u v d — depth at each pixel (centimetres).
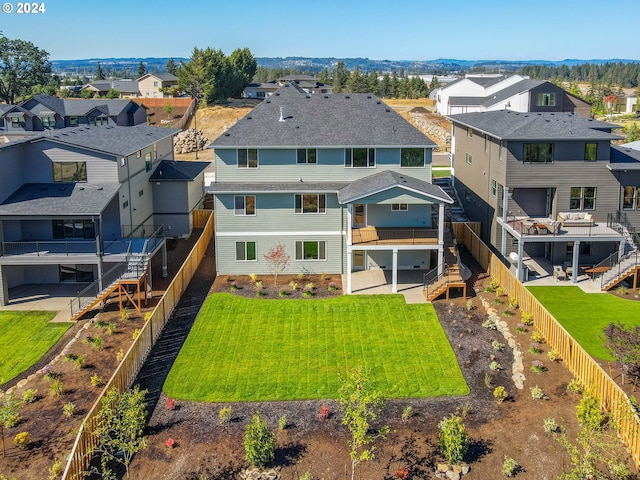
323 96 4519
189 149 8344
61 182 3875
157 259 4347
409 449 2219
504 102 7838
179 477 2088
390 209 3953
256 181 4041
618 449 2164
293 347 3003
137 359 2744
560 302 3488
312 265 4009
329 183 4012
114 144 4169
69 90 13738
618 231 3844
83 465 2067
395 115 4275
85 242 3788
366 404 2166
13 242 3594
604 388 2384
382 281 3834
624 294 3588
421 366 2800
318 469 2122
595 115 12281
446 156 7925
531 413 2416
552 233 3759
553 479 2069
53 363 2833
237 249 3975
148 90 13038
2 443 2248
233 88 11356
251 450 2103
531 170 3972
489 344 2995
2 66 12388
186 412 2459
